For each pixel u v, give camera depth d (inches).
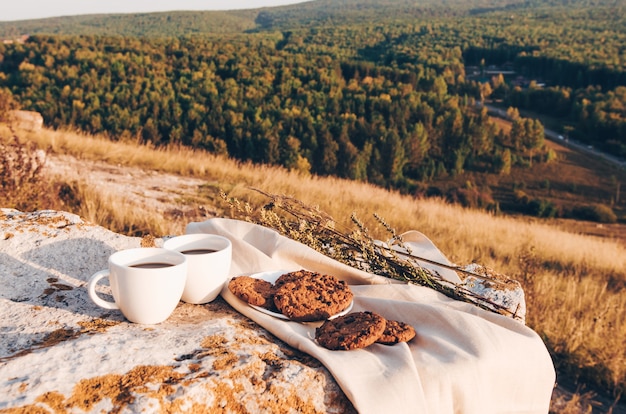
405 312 73.0
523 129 4131.4
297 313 68.8
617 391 211.8
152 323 65.4
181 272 65.5
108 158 493.4
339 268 84.0
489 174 3705.7
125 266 62.2
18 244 83.4
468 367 62.2
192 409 49.5
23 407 44.3
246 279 75.6
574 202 3344.0
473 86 5590.6
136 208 294.2
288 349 63.7
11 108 565.9
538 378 67.7
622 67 5359.3
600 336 238.5
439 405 59.9
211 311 72.7
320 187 491.2
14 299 70.4
